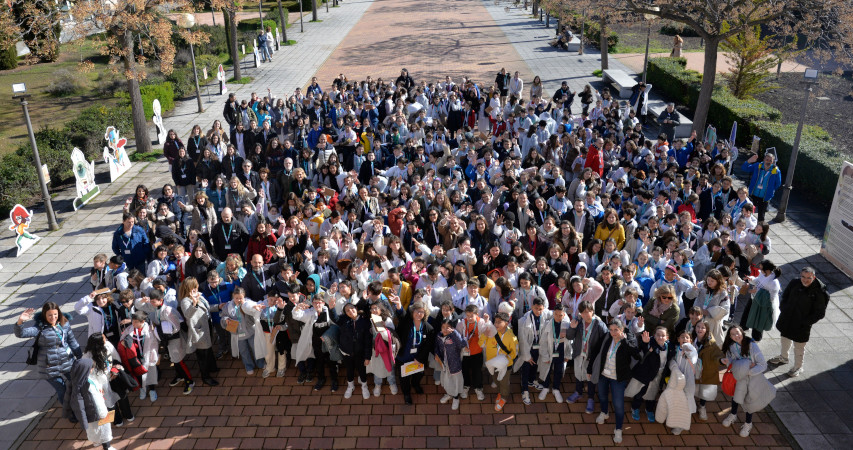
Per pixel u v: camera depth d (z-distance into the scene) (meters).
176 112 24.72
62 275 13.07
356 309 8.92
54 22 18.88
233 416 9.04
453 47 35.56
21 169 16.73
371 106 19.23
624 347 8.09
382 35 39.69
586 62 31.36
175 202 13.16
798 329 9.31
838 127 21.80
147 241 11.32
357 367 9.22
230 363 10.27
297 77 29.83
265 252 10.87
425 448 8.38
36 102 26.05
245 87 28.16
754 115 19.86
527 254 10.05
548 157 15.55
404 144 16.94
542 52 33.78
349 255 10.63
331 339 8.99
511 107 20.69
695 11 21.05
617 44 35.91
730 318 10.25
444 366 8.77
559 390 9.30
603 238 10.95
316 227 11.86
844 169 12.43
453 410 9.09
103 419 8.15
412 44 36.62
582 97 21.42
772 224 14.80
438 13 47.94
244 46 34.41
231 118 18.77
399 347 9.00
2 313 11.67
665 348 8.21
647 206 12.01
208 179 14.57
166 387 9.70
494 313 9.37
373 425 8.81
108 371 8.34
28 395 9.59
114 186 17.78
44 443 8.63
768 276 9.75
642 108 22.30
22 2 18.97
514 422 8.84
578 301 9.23
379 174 14.92
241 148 16.59
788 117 22.98
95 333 8.27
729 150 14.93
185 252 10.53
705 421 8.82
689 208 11.95
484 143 16.27
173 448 8.47
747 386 8.34
